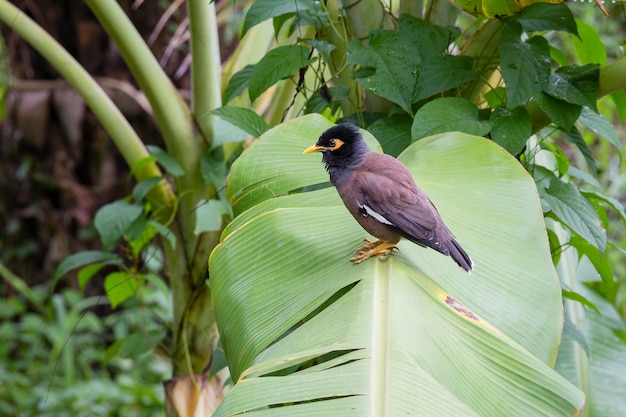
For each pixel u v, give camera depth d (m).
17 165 19.28
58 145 18.77
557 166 8.97
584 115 8.01
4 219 19.58
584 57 9.23
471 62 7.57
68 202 19.14
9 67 17.64
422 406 4.80
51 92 18.44
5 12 9.69
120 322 18.27
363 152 6.91
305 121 7.65
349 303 5.72
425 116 7.39
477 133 7.37
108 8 9.19
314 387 5.00
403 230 6.34
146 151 10.36
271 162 7.37
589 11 18.50
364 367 5.05
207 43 9.74
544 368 5.46
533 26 7.62
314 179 7.19
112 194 18.98
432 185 6.98
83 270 10.67
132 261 12.52
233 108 8.27
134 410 16.70
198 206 9.17
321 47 7.98
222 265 6.59
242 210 7.41
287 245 6.55
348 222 6.82
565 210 7.50
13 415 16.44
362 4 8.12
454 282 6.27
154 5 17.11
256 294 6.26
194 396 10.01
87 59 17.80
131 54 9.52
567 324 7.93
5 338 19.05
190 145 9.98
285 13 8.38
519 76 7.20
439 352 5.39
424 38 7.73
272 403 4.99
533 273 6.32
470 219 6.66
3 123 19.12
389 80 7.36
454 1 7.68
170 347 12.09
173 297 10.38
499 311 6.10
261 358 5.68
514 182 6.91
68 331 18.03
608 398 9.27
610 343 9.87
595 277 10.31
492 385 5.38
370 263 6.21
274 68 7.80
